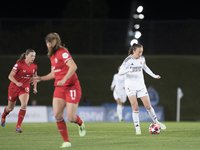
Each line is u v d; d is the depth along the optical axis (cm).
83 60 9975
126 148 2347
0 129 4019
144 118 7419
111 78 9931
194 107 9681
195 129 3972
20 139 2930
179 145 2512
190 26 9856
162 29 9856
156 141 2753
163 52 9969
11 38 9694
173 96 9794
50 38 2447
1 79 9750
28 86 3759
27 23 9681
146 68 3619
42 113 6688
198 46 9912
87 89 9856
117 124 5194
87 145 2511
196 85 9900
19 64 3659
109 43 9856
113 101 9762
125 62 3419
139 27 9781
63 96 2494
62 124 2477
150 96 8012
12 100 3803
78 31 9812
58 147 2419
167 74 9956
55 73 2509
